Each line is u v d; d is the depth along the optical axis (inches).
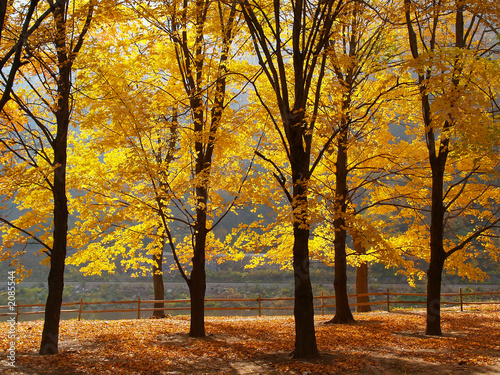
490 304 699.4
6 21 291.0
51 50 307.1
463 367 262.8
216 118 362.6
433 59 270.5
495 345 332.2
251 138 408.5
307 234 303.9
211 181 373.4
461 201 466.0
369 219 535.5
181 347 345.1
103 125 340.5
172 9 319.3
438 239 385.1
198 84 366.6
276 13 304.3
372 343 349.1
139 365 283.0
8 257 328.5
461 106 247.4
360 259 550.3
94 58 322.0
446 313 570.3
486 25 297.0
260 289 1230.3
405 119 453.4
